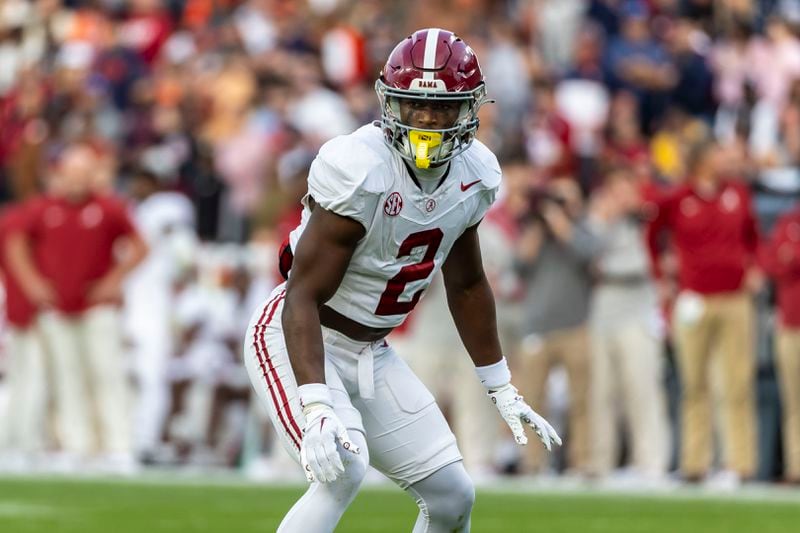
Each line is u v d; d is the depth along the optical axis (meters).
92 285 34.16
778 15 49.19
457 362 33.03
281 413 14.24
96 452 34.69
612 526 24.75
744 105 45.44
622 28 49.44
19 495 28.62
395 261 14.38
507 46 47.72
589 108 45.81
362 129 14.17
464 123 13.99
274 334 14.59
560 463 35.09
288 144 40.91
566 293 32.69
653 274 32.88
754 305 34.25
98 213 34.09
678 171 39.19
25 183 40.81
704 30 50.69
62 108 43.88
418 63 13.79
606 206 32.75
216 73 45.94
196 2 51.88
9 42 49.69
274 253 35.44
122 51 47.78
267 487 30.95
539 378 33.16
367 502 28.66
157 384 35.94
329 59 49.34
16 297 34.25
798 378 32.47
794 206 33.94
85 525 24.19
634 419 32.91
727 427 32.69
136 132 44.22
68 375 34.28
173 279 36.44
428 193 14.18
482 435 33.25
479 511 26.77
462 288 15.29
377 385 14.84
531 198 32.84
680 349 32.69
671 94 47.31
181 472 34.69
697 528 24.59
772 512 27.17
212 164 40.88
